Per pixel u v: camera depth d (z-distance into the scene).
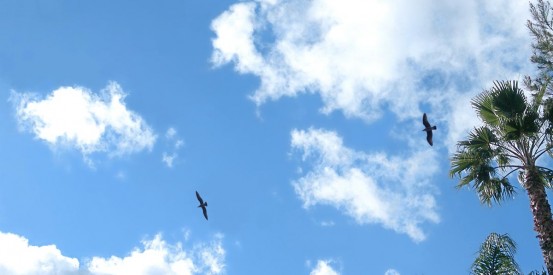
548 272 18.27
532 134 20.14
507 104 20.58
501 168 21.06
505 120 20.41
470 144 21.36
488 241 18.95
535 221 19.19
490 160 21.17
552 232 18.67
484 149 21.16
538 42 27.91
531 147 20.42
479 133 21.31
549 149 20.52
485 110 21.31
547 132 20.45
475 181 21.30
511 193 21.06
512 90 20.67
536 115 20.28
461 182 21.48
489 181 21.11
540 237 18.89
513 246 18.70
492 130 21.41
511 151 20.75
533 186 19.61
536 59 27.48
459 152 21.52
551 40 27.72
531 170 19.97
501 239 18.84
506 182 21.08
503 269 18.36
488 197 21.14
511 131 20.23
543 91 22.06
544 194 19.44
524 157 20.39
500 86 20.89
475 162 21.19
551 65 27.09
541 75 26.98
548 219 18.91
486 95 21.33
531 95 26.41
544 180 20.36
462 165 21.36
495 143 21.16
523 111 20.52
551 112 20.64
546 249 18.52
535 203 19.33
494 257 18.53
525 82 26.81
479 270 18.48
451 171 21.47
